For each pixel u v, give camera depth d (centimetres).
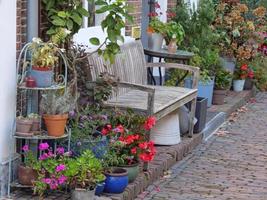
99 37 927
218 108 1220
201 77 1196
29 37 734
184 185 814
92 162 675
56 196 684
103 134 737
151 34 1084
